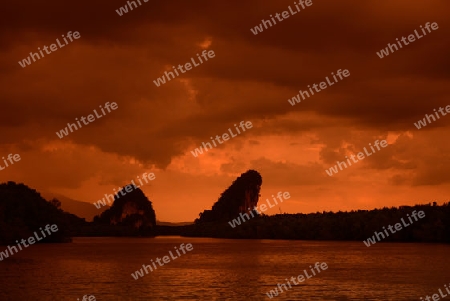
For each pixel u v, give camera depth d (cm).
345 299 6694
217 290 7519
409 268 10531
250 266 11375
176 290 7519
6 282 8356
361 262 12106
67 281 8475
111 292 7312
